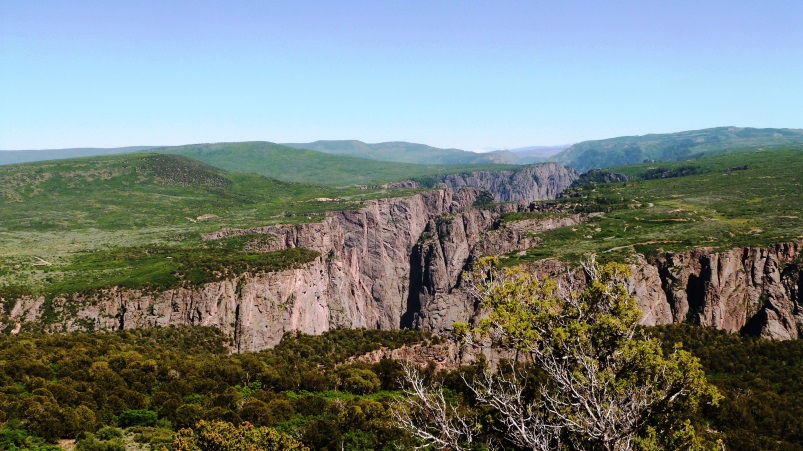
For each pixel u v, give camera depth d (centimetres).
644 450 3234
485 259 4634
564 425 3094
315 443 6438
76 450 5744
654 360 3541
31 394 6625
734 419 6844
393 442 6238
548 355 3700
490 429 3656
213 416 6862
